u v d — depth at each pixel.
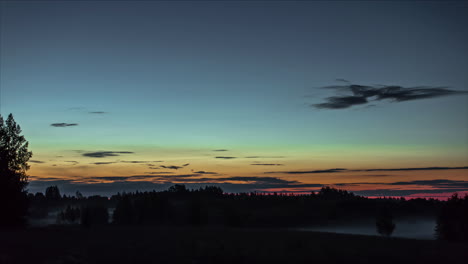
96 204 135.25
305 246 30.86
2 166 54.34
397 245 34.09
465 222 64.50
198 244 29.88
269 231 54.38
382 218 64.19
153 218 135.50
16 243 31.03
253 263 23.14
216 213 153.62
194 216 124.94
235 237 40.28
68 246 29.19
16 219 56.41
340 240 38.22
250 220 159.00
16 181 55.84
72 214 128.12
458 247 33.72
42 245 29.72
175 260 23.20
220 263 23.20
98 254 25.23
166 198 147.12
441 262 25.17
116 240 35.16
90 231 49.44
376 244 34.34
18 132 57.69
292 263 23.17
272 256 25.22
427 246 33.97
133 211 139.50
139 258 23.75
